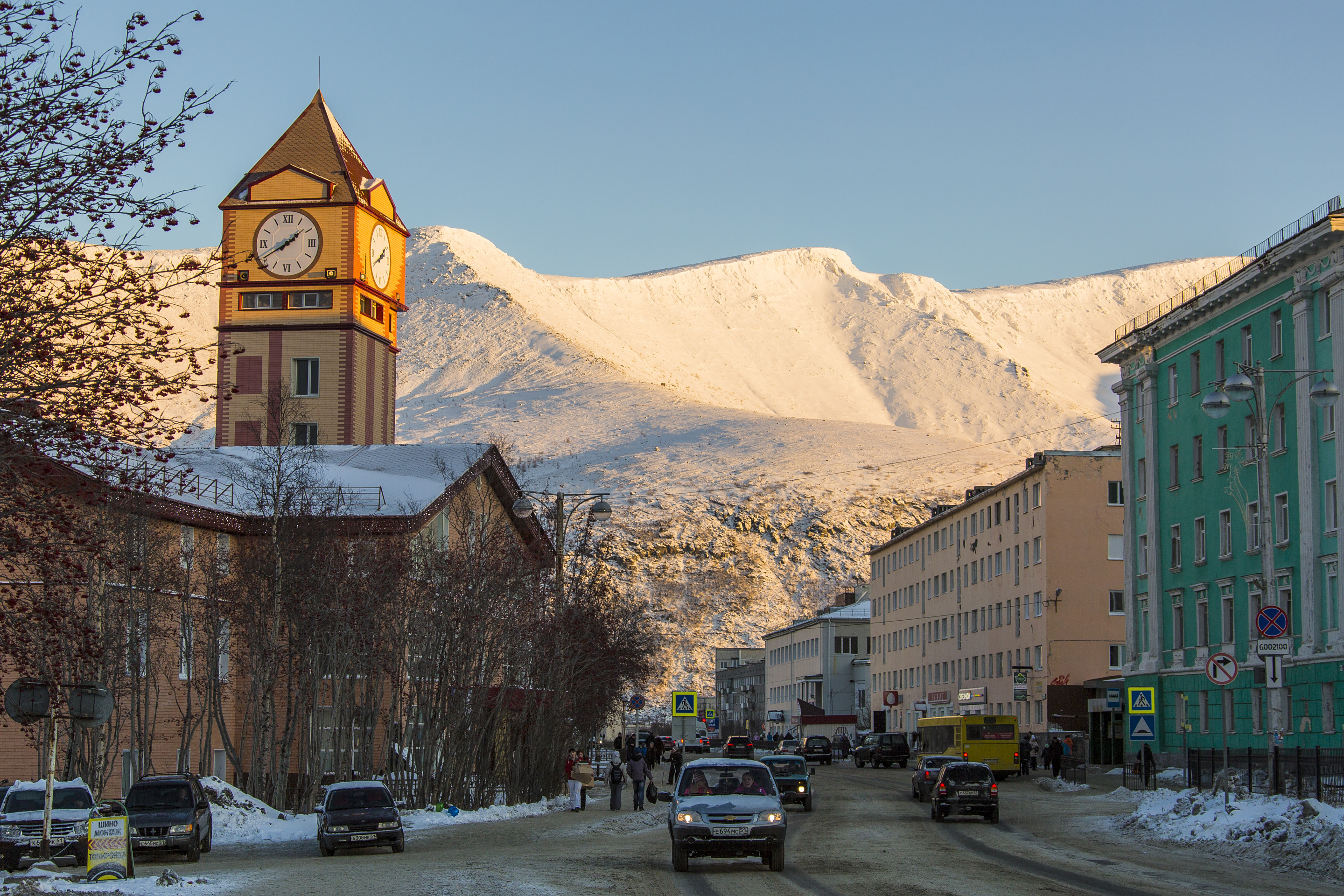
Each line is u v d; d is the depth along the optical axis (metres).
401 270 85.31
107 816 22.67
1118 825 36.50
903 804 49.75
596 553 63.22
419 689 44.34
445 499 54.50
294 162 80.56
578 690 55.31
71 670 35.16
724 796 25.70
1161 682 62.75
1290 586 51.50
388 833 30.42
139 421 18.28
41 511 19.12
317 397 78.00
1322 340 49.53
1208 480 58.91
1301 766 34.88
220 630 44.50
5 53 16.36
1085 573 86.38
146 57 16.69
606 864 26.36
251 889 20.89
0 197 16.23
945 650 108.88
